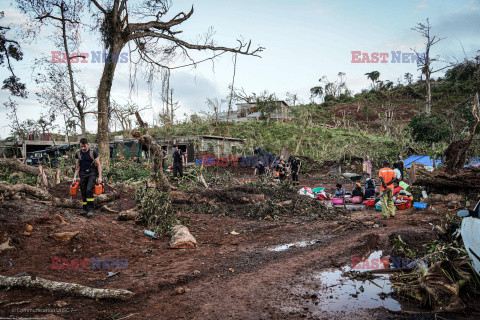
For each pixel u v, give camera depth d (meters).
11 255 4.30
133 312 3.24
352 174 18.56
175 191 10.54
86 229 5.70
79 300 3.41
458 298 2.98
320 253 5.46
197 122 38.75
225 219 8.91
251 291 3.81
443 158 13.02
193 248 6.02
